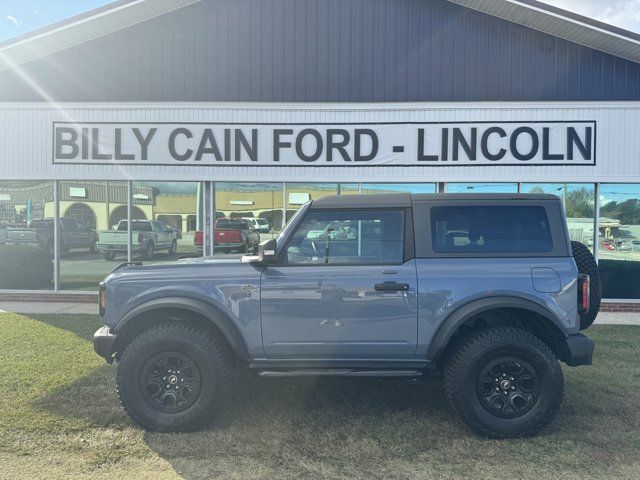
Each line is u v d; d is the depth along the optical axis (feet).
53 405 14.82
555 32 32.40
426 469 11.43
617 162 32.35
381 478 11.05
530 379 12.98
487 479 11.00
